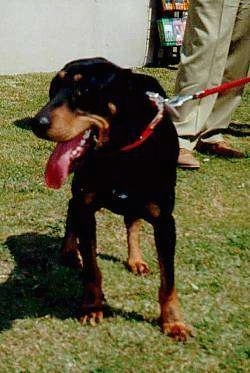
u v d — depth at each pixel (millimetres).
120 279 4230
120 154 3398
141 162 3420
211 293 4121
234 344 3623
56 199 5445
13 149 6617
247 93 9602
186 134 6223
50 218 5105
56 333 3670
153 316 3846
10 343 3582
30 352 3518
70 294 4047
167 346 3574
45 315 3826
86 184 3545
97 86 3332
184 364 3445
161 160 3486
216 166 6398
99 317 3770
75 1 11031
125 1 11492
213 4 6035
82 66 3398
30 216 5117
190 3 6160
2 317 3801
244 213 5387
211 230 5016
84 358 3473
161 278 3656
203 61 6152
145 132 3393
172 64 12156
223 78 6707
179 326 3666
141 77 3510
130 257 4371
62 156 3371
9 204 5324
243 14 6465
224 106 6773
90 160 3453
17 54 10703
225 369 3422
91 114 3332
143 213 3592
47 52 10992
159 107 3479
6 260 4453
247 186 5941
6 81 9953
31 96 8984
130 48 11773
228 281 4281
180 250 4652
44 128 3268
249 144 7293
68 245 4395
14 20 10539
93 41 11367
